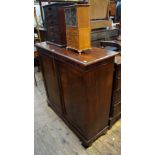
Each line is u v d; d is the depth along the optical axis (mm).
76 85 1261
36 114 2012
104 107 1420
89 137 1412
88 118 1286
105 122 1549
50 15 1485
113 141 1527
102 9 1885
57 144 1533
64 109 1707
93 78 1141
